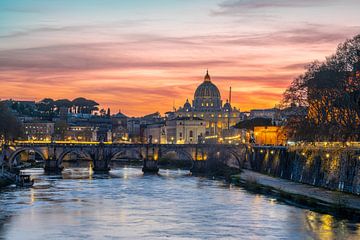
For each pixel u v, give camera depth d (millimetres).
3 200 198500
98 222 159125
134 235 143250
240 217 164750
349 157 193625
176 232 146375
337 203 171375
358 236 138750
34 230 148625
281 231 145750
